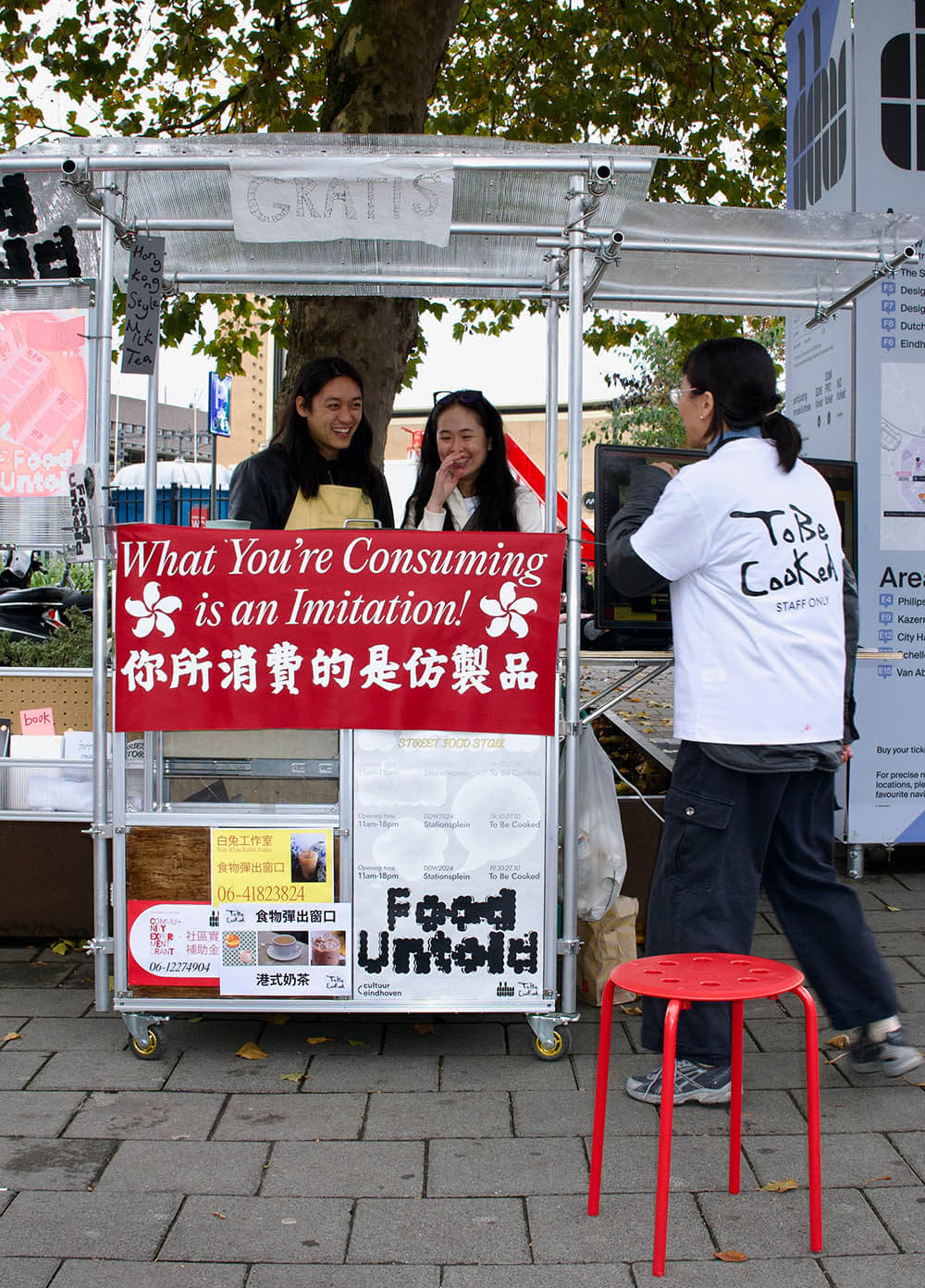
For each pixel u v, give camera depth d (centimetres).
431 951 331
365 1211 256
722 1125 297
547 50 912
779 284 437
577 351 332
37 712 414
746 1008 378
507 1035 357
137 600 329
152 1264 236
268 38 807
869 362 507
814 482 311
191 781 339
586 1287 229
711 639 300
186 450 2045
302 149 325
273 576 326
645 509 321
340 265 427
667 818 311
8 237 353
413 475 1016
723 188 955
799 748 296
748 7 933
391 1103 309
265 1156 281
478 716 326
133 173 341
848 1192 264
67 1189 264
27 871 423
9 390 355
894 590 511
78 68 887
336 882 330
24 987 391
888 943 430
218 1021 368
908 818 512
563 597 336
